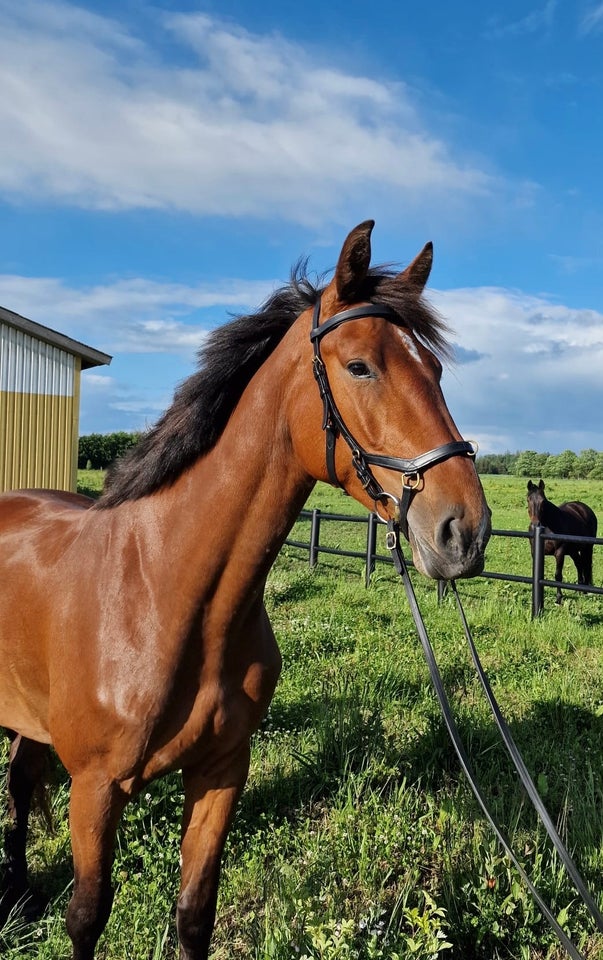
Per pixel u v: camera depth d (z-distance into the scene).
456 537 1.60
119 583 2.04
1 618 2.39
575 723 4.16
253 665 2.09
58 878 2.81
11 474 11.66
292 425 1.88
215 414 2.00
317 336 1.81
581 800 3.12
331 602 7.13
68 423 12.13
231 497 1.91
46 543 2.43
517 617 6.79
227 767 2.10
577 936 2.46
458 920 2.50
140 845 2.72
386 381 1.71
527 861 2.72
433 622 6.34
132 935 2.37
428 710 4.05
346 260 1.73
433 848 2.82
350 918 2.44
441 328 1.85
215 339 2.06
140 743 1.94
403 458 1.68
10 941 2.44
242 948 2.41
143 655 1.93
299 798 3.24
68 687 2.04
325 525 16.47
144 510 2.11
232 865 2.79
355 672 4.62
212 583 1.93
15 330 11.59
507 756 3.67
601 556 14.55
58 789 3.20
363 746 3.51
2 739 3.45
